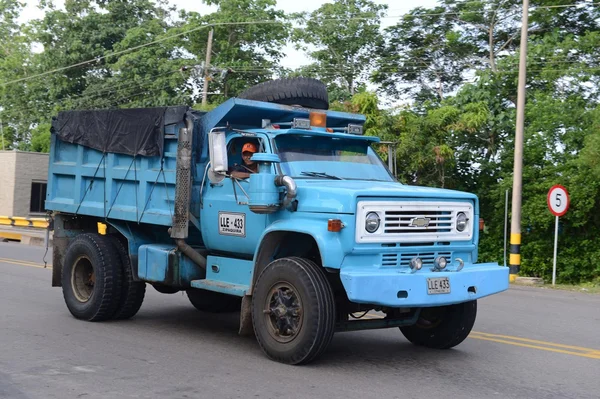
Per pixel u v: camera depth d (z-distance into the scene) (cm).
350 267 661
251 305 728
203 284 791
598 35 2219
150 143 856
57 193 1018
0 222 2975
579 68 2122
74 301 940
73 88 4456
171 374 650
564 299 1362
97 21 4372
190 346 784
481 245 2198
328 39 3275
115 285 907
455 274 692
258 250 721
